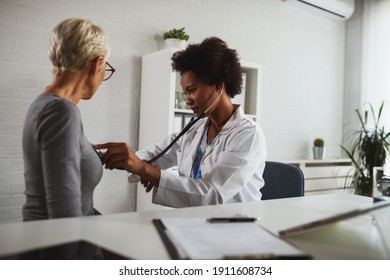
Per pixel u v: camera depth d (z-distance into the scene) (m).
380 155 3.12
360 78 3.83
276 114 3.42
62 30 0.91
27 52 2.16
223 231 0.69
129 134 2.57
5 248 0.58
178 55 1.41
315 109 3.73
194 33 2.85
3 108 2.10
